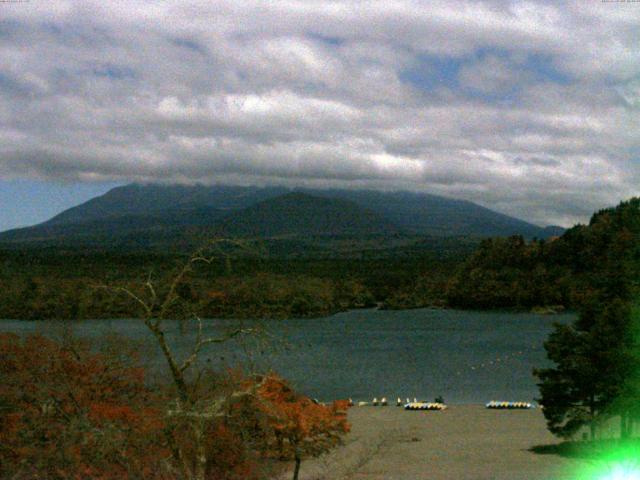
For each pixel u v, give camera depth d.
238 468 22.44
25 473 18.42
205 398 18.81
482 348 125.56
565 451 44.16
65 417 21.75
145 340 39.16
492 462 40.59
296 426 30.58
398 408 67.75
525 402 72.56
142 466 17.22
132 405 24.98
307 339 141.00
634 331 43.56
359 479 34.59
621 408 42.62
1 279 159.88
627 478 36.78
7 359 25.75
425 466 38.88
